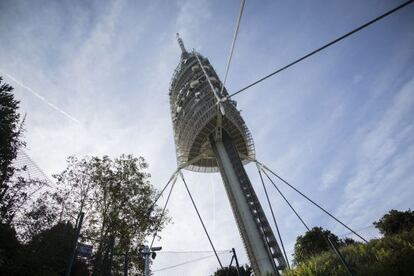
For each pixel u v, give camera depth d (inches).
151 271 776.3
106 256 684.1
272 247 1365.7
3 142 696.4
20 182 666.2
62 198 728.3
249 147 2139.5
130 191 780.0
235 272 1332.4
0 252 545.0
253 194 1585.9
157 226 805.9
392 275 530.0
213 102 2018.9
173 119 2469.2
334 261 732.0
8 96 842.8
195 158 2085.4
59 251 642.2
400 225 1389.0
